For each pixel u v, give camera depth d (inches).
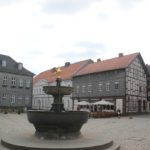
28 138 470.6
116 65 1733.5
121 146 461.4
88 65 2097.7
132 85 1713.8
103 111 1572.3
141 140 528.4
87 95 1899.6
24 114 1573.6
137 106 1761.8
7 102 1940.2
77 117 457.1
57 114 446.3
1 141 455.5
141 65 1852.9
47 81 2373.3
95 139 471.8
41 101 2474.2
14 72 1988.2
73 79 2055.9
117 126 852.6
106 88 1759.4
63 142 431.5
